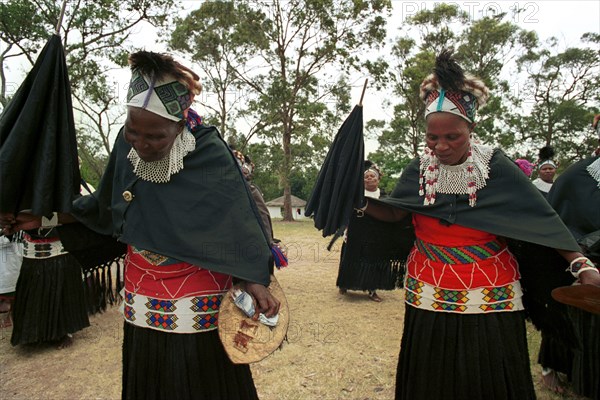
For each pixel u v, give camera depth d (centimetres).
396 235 303
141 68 209
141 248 222
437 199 257
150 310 230
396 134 4200
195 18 2950
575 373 364
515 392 243
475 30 2866
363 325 552
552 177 717
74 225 258
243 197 227
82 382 406
